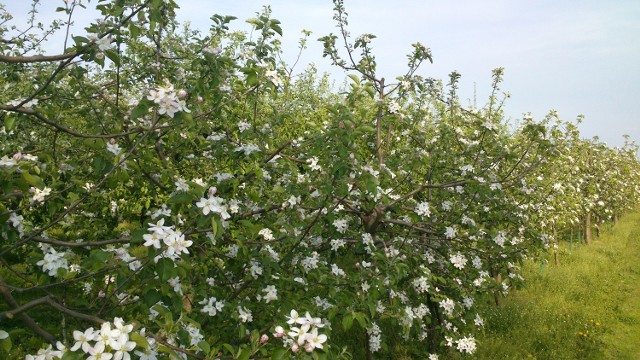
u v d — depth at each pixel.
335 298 3.47
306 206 3.83
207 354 2.21
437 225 4.95
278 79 3.37
